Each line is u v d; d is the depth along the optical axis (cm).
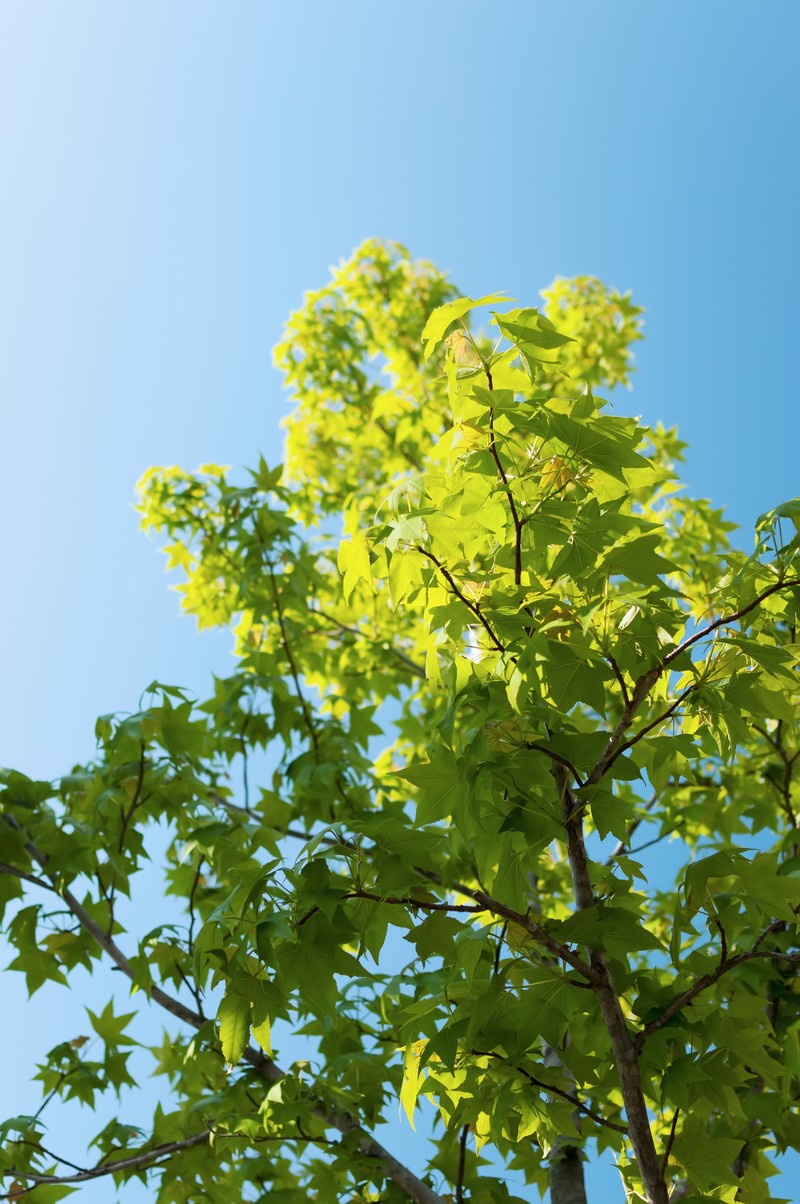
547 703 248
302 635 660
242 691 524
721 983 309
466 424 236
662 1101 270
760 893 254
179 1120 425
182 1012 418
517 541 234
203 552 617
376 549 241
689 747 263
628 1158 339
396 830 238
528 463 237
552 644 238
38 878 432
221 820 454
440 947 246
